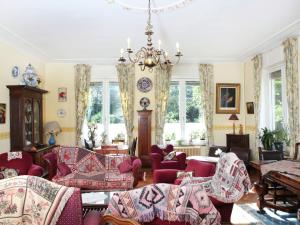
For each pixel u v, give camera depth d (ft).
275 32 14.89
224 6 11.46
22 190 5.42
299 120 14.85
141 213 5.37
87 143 20.27
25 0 10.73
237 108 22.41
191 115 22.70
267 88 19.31
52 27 13.96
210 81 22.20
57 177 13.69
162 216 5.37
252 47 18.03
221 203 7.94
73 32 14.80
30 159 13.24
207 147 21.84
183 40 16.42
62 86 22.22
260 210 11.65
